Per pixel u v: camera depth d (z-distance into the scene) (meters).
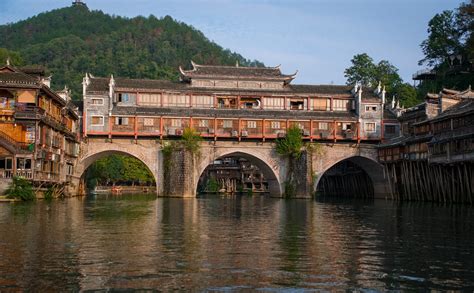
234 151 86.44
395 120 90.31
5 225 33.59
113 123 84.06
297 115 88.56
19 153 60.06
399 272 20.91
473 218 44.66
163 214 46.16
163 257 23.20
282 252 24.92
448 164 70.00
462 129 67.06
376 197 94.56
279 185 87.00
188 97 88.38
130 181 151.50
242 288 18.20
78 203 61.41
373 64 131.25
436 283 19.23
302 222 40.06
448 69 112.00
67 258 22.67
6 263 21.50
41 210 46.69
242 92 89.62
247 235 30.92
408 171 82.38
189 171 82.81
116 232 31.45
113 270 20.56
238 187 139.88
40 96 64.12
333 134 88.31
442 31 114.50
